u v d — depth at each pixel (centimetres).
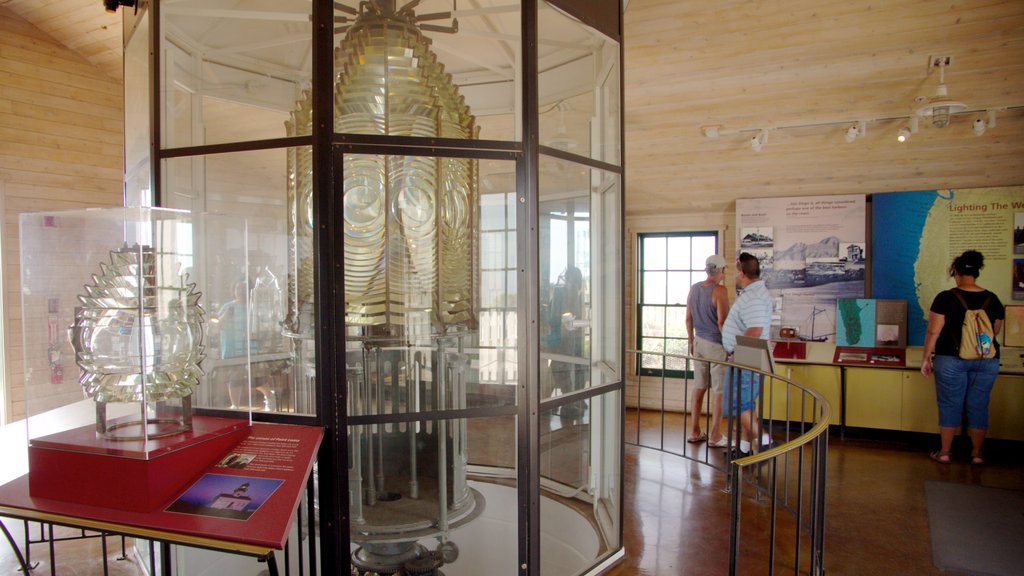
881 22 415
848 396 559
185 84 247
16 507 180
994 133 488
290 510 176
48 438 187
